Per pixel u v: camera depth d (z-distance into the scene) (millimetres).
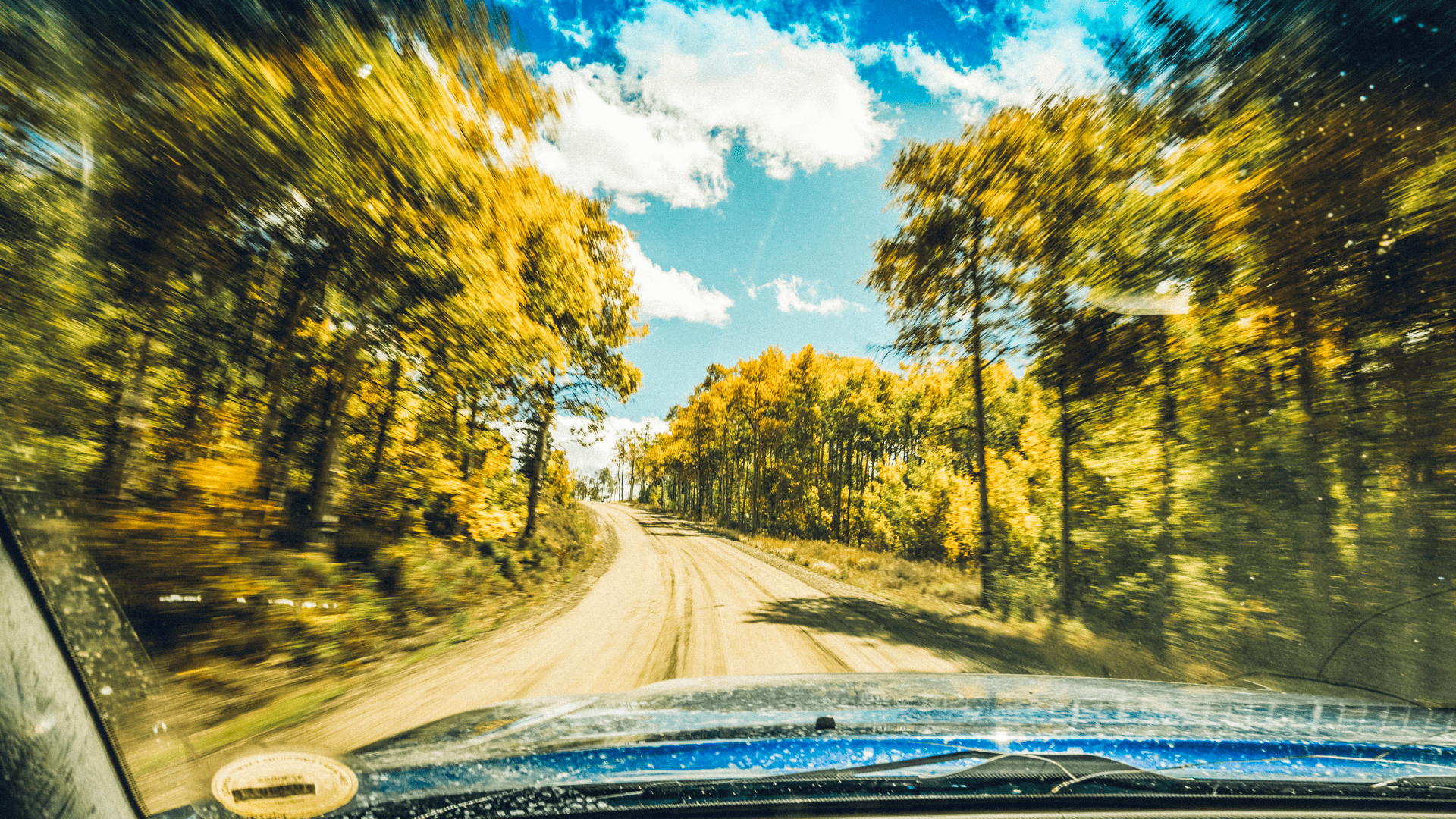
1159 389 9969
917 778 1523
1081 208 9656
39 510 1391
